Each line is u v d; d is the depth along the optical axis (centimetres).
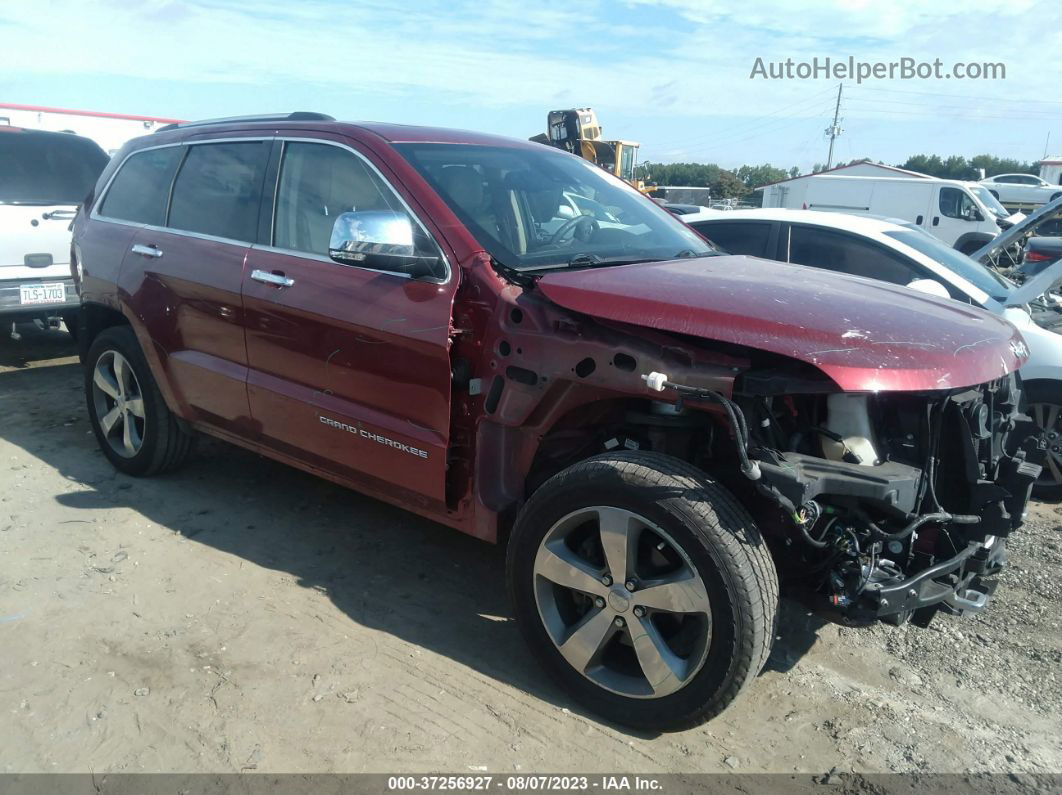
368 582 372
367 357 329
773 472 245
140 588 359
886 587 256
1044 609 373
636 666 284
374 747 267
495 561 397
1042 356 507
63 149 731
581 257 326
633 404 290
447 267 307
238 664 307
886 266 580
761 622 249
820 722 289
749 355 255
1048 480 516
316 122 372
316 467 374
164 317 423
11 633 323
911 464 273
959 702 304
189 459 509
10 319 691
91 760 258
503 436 305
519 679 305
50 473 487
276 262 364
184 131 442
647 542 272
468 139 379
